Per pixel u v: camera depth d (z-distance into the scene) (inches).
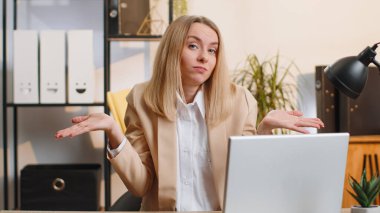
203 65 64.7
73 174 122.6
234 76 140.4
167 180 63.5
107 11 127.6
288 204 47.4
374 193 52.9
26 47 126.0
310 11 142.3
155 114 66.6
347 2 142.8
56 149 142.2
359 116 125.9
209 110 65.1
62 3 141.5
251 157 45.2
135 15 128.6
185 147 65.5
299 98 141.6
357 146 120.7
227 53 141.6
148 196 68.4
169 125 65.2
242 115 66.9
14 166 138.9
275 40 142.0
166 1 137.7
